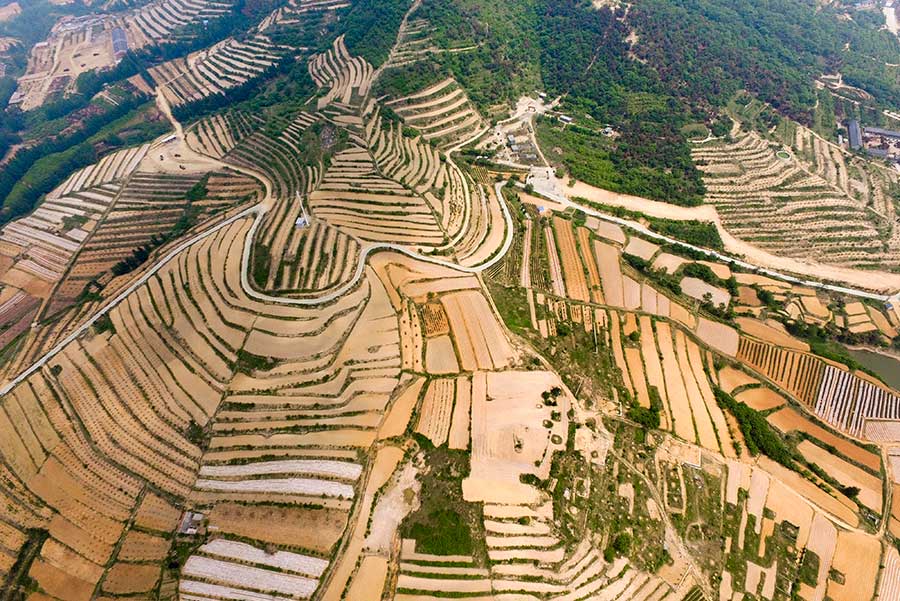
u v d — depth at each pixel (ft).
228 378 285.84
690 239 398.01
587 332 320.91
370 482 242.99
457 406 271.90
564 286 352.28
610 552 226.79
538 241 384.06
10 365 306.35
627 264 374.02
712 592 223.30
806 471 264.72
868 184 433.48
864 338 335.47
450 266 355.36
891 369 326.24
